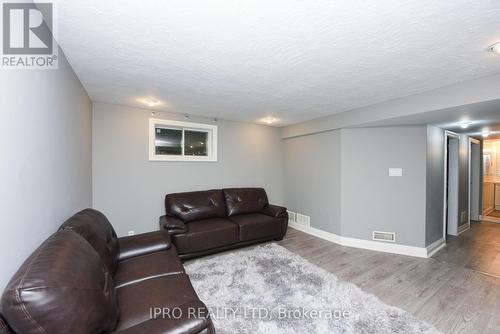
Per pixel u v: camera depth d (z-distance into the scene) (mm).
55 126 1500
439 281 2385
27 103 1118
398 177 3211
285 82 2211
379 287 2254
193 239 2797
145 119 3270
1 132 889
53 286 825
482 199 5105
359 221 3412
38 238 1231
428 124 3102
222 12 1218
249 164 4328
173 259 1898
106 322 989
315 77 2082
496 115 2533
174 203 3229
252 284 2234
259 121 4133
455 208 4070
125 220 3139
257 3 1147
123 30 1383
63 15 1241
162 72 2006
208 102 2928
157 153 3480
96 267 1134
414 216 3119
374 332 1621
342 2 1137
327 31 1383
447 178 4156
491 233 4172
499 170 5824
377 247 3295
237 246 3191
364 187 3393
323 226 3838
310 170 4121
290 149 4590
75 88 2035
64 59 1693
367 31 1375
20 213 1036
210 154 3928
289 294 2070
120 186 3098
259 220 3396
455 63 1763
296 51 1627
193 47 1582
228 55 1695
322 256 3037
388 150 3268
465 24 1290
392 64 1805
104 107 2977
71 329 827
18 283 788
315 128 3854
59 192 1584
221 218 3492
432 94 2340
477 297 2094
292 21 1292
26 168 1100
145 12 1216
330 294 2078
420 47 1548
